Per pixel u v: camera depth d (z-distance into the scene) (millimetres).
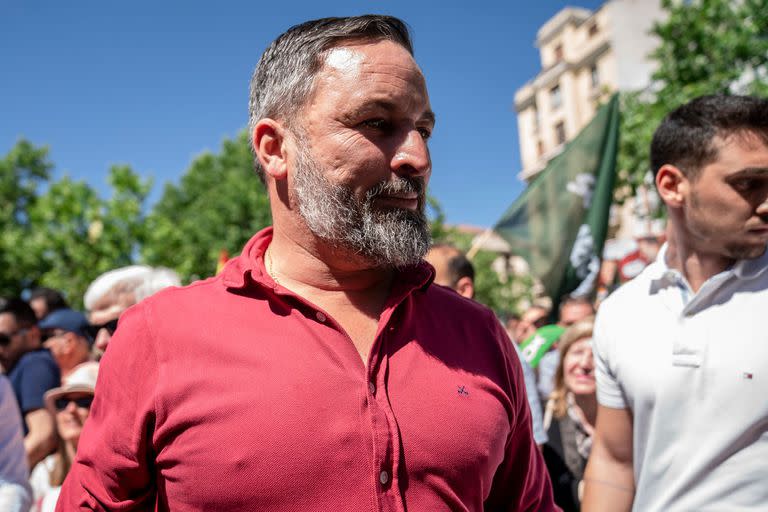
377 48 1246
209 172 20609
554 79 32344
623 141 8070
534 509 1448
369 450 1098
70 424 2768
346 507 1069
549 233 4438
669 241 1892
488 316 1434
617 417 1877
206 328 1192
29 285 16188
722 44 7496
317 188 1232
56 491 2551
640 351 1756
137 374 1200
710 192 1614
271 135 1337
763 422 1574
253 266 1254
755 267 1644
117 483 1219
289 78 1298
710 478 1627
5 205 22672
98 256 14672
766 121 1569
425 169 1229
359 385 1142
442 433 1154
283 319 1207
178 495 1112
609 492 1880
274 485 1066
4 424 1997
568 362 2832
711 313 1665
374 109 1208
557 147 32219
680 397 1664
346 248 1245
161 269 2906
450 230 19531
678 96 7637
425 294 1380
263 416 1092
